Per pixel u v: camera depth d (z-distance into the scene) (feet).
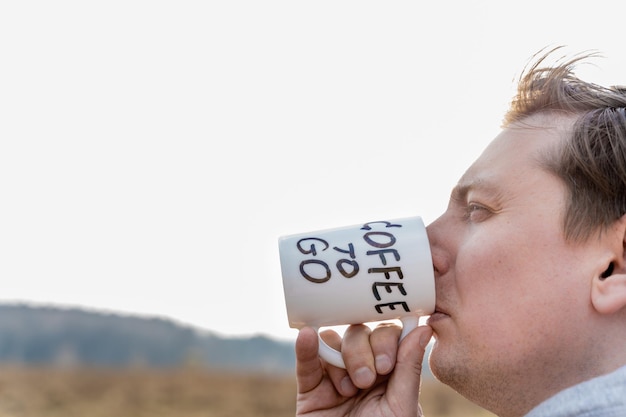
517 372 4.44
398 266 4.86
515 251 4.42
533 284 4.36
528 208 4.45
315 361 5.32
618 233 4.26
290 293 5.01
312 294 4.97
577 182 4.36
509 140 4.78
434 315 4.91
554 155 4.49
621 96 4.72
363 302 4.94
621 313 4.26
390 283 4.88
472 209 4.84
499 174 4.64
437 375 4.84
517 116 4.92
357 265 4.92
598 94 4.76
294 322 5.12
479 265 4.53
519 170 4.58
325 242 5.05
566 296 4.30
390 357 5.06
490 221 4.60
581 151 4.38
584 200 4.32
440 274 4.91
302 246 5.07
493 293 4.48
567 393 4.11
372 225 5.09
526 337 4.37
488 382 4.58
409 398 5.03
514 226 4.46
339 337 5.50
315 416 5.44
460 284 4.64
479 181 4.72
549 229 4.37
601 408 3.93
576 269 4.30
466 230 4.88
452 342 4.72
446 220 5.05
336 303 4.96
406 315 4.99
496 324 4.45
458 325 4.68
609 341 4.25
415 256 4.87
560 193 4.40
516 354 4.40
